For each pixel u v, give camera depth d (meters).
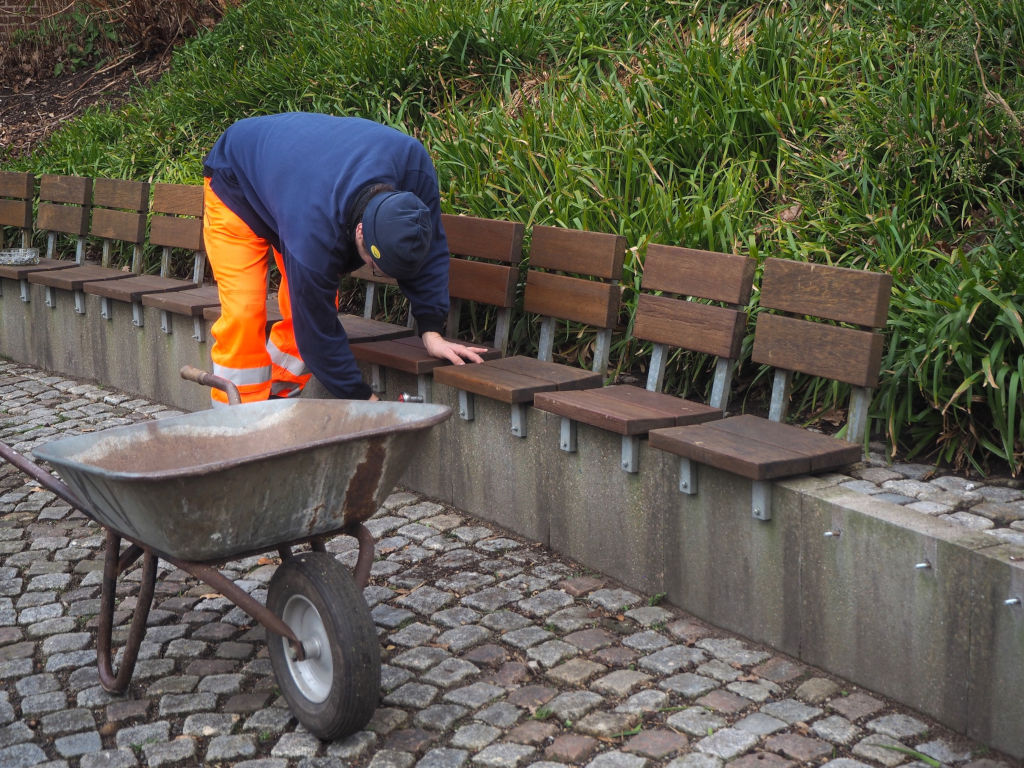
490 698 2.88
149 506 2.44
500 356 4.27
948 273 3.68
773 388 3.54
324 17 7.66
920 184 4.41
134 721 2.87
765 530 3.05
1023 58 4.73
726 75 5.27
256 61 7.76
